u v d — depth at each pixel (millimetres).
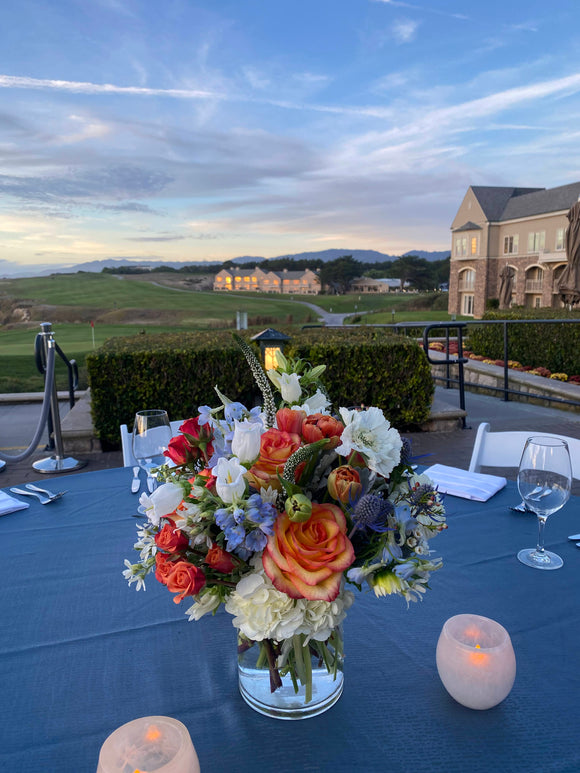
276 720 836
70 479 1981
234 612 718
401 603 1160
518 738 792
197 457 844
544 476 1285
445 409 5680
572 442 1974
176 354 5035
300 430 766
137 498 1786
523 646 1008
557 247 34188
